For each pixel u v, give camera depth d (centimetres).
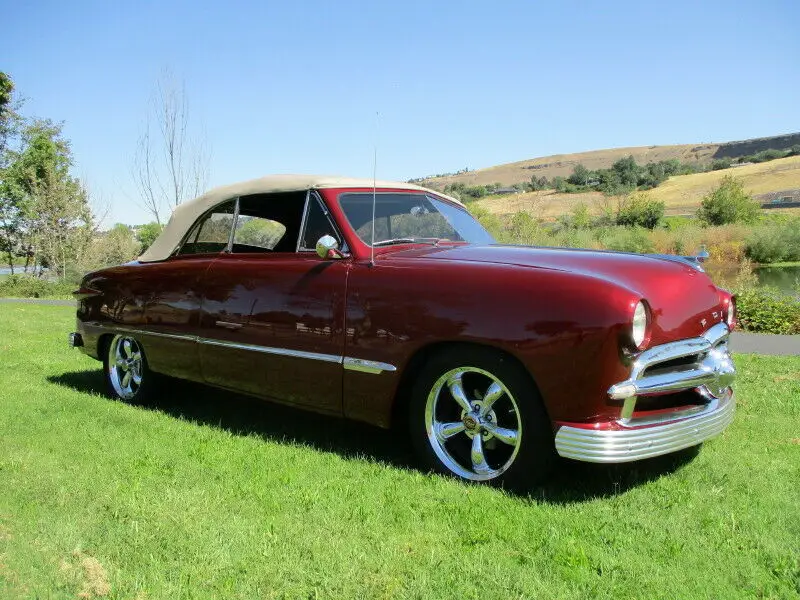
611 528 295
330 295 386
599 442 304
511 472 334
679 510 314
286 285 409
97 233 3059
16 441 427
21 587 251
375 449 414
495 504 320
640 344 307
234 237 463
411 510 315
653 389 314
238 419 486
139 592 247
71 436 438
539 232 2075
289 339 404
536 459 326
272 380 418
